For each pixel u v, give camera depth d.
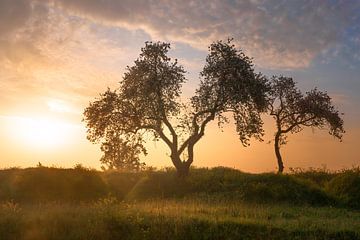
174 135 38.00
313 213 24.33
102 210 18.84
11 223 17.27
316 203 30.08
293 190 31.33
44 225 17.38
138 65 39.34
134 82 39.16
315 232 17.70
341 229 17.95
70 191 31.39
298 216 22.28
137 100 39.09
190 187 34.41
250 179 34.38
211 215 19.72
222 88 39.28
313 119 48.31
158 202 27.81
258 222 18.52
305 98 48.25
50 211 19.09
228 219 18.80
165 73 38.94
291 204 29.17
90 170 34.31
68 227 17.28
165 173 38.09
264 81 41.25
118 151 39.31
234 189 32.81
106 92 39.66
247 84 39.50
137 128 39.28
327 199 30.55
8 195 30.06
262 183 32.50
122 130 39.16
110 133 39.31
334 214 24.19
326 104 48.25
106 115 39.22
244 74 39.50
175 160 37.19
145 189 34.06
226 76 39.31
